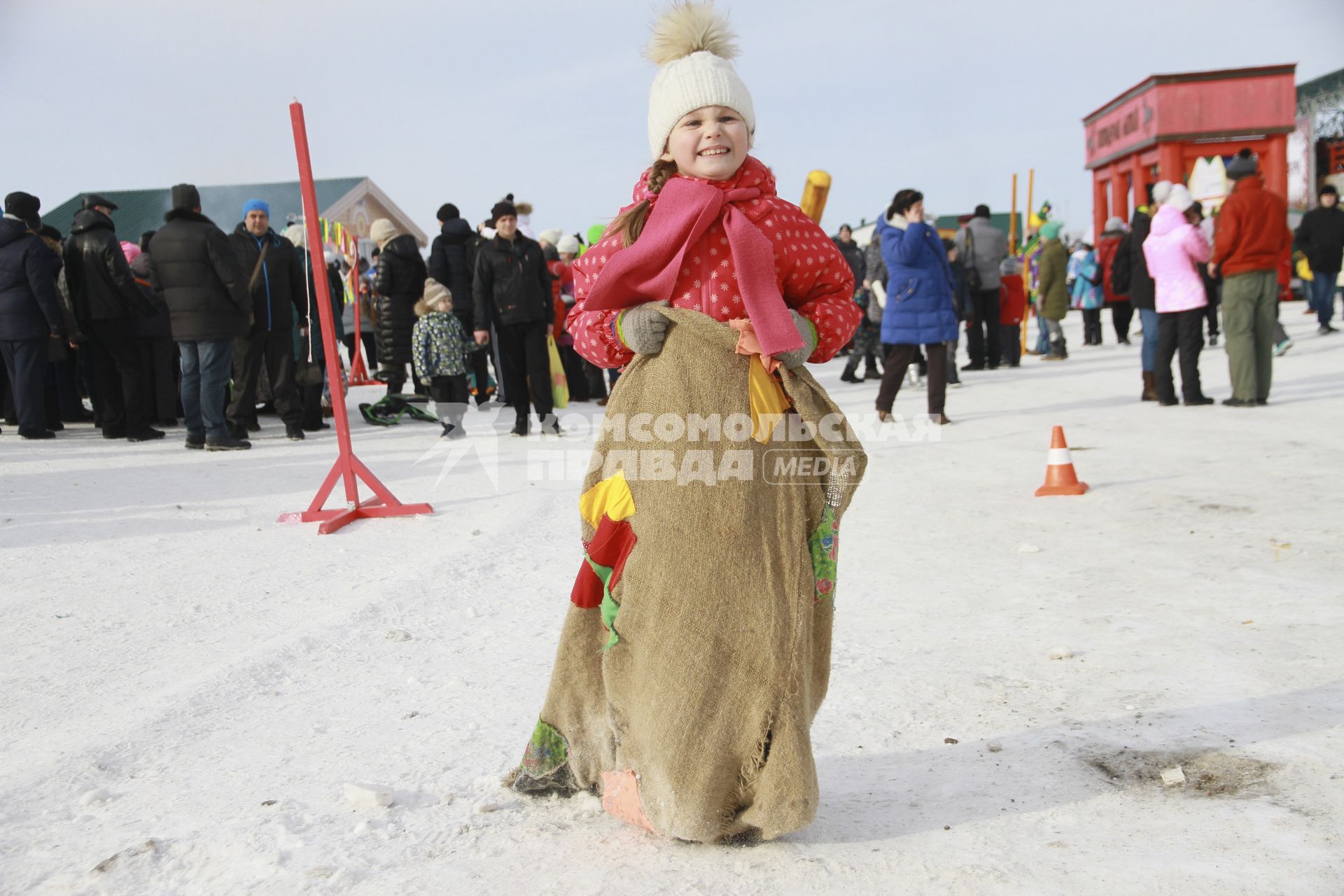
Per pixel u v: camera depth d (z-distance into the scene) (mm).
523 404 10008
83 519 6371
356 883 2240
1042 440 8523
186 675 3676
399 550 5547
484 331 9867
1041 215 22531
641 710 2271
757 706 2229
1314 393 10312
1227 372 12773
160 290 8930
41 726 3236
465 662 3742
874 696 3287
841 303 2480
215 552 5527
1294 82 25297
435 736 3068
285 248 9875
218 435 9266
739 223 2305
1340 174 34281
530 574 4984
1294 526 5188
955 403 11297
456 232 12391
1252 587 4234
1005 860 2252
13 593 4773
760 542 2250
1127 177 29844
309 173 6090
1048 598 4281
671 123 2371
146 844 2424
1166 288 9859
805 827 2299
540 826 2492
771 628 2227
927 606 4262
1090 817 2434
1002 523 5688
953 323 9570
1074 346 19469
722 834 2314
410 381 16969
